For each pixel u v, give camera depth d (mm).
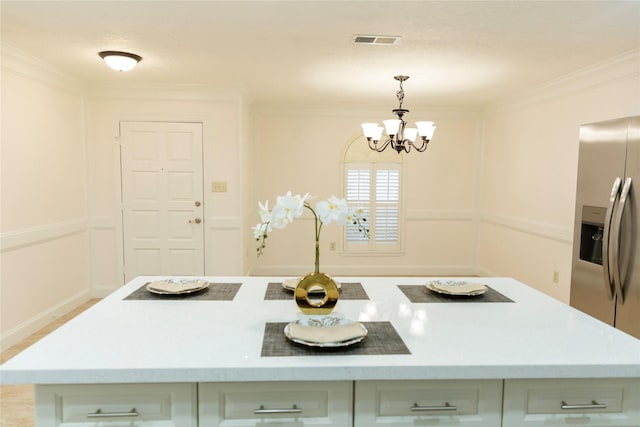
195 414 1303
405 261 6086
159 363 1269
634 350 1396
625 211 2693
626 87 3322
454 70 3822
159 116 4727
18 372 1213
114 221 4797
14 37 3014
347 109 5824
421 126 3744
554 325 1635
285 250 5965
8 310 3373
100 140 4703
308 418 1319
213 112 4766
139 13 2562
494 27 2736
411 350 1382
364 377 1266
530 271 4750
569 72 3861
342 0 2350
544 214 4457
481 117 5938
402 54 3355
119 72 4062
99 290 4832
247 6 2443
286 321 1656
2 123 3277
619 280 2725
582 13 2500
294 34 2914
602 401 1355
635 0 2309
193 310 1783
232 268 4938
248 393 1304
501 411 1340
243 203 4957
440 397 1333
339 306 1859
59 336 1478
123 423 1296
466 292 1997
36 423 1276
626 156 2707
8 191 3352
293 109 5781
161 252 4879
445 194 6047
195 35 2947
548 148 4371
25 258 3582
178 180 4824
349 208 1674
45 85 3852
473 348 1403
